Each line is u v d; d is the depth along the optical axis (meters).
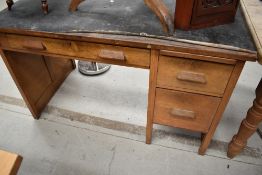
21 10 1.01
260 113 0.91
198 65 0.79
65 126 1.39
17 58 1.15
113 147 1.27
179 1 0.74
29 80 1.29
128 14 0.92
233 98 1.54
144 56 0.83
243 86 1.64
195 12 0.75
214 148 1.25
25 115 1.47
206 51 0.73
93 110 1.49
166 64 0.82
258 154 1.21
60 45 0.91
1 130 1.38
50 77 1.53
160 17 0.78
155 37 0.78
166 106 0.99
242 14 0.90
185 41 0.75
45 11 0.95
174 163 1.19
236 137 1.09
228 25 0.83
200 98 0.91
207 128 1.03
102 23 0.87
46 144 1.30
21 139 1.33
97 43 0.85
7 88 1.67
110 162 1.20
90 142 1.30
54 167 1.19
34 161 1.22
